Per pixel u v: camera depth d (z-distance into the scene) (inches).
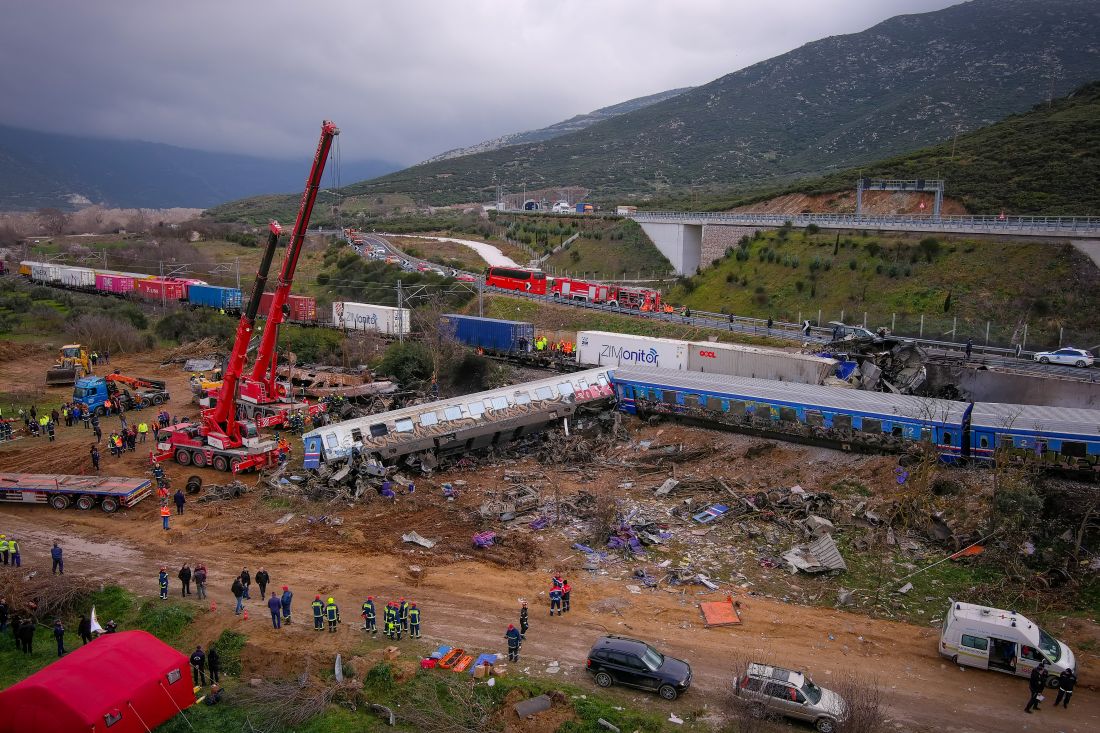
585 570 1228.5
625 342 2404.0
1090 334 2341.3
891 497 1453.0
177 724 872.9
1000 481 1328.7
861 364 2052.2
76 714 794.2
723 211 5118.1
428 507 1496.1
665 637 1026.1
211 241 6476.4
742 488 1565.0
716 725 830.5
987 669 948.0
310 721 865.5
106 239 7229.3
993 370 1959.9
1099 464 1421.0
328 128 1535.4
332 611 1040.8
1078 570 1163.9
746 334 2669.8
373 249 5211.6
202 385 2240.4
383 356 2637.8
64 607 1117.1
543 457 1782.7
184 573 1133.1
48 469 1724.9
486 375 2455.7
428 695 890.7
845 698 813.2
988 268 2790.4
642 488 1587.1
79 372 2586.1
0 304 3806.6
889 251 3125.0
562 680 921.5
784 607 1112.2
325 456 1608.0
